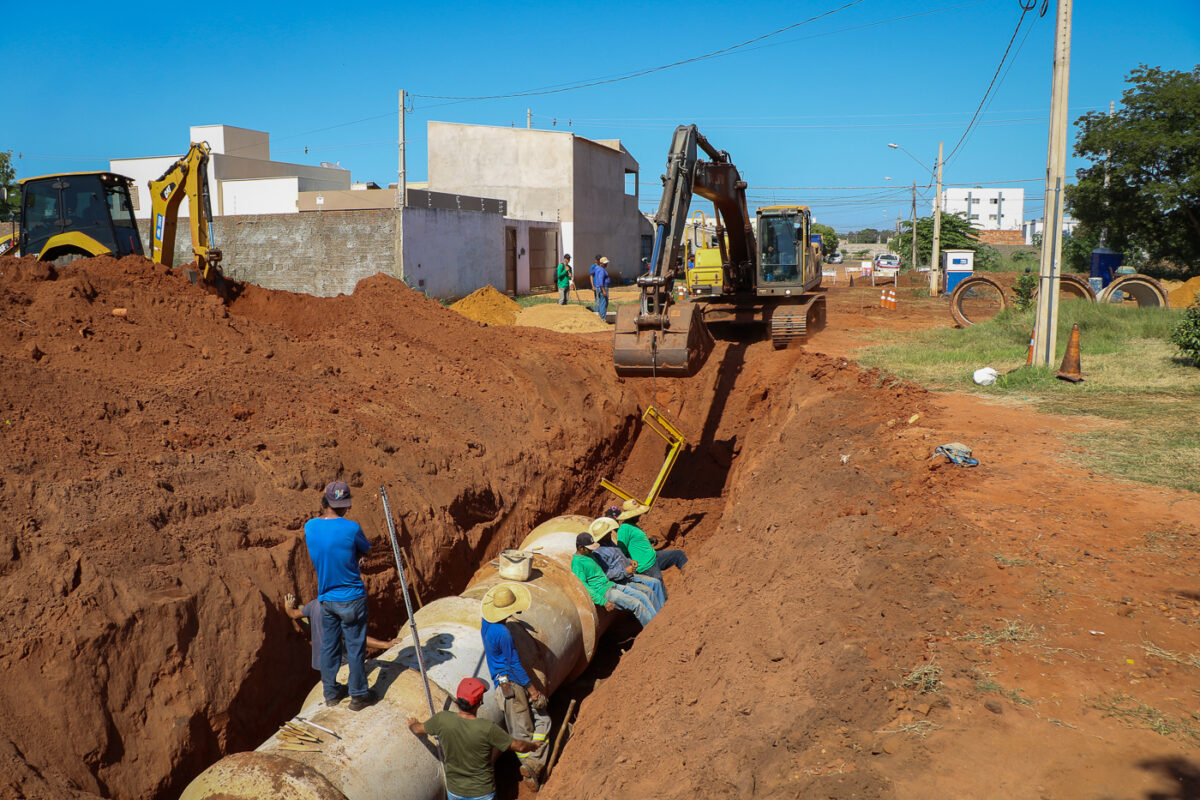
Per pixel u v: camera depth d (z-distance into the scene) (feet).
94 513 25.12
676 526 49.67
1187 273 127.34
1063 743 13.64
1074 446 31.04
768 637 20.03
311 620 22.66
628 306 43.52
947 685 15.60
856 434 37.09
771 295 65.57
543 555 33.58
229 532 27.63
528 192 140.56
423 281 98.53
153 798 21.29
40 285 37.78
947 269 125.70
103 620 22.25
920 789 12.89
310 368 42.83
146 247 105.40
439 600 28.68
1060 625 17.40
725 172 54.65
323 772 20.18
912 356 55.62
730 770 15.11
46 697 20.29
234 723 24.13
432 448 40.27
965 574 20.24
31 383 29.89
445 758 21.40
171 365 37.27
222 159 139.64
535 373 54.60
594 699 27.91
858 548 23.25
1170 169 120.06
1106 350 53.21
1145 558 20.45
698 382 62.39
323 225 97.40
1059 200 45.98
